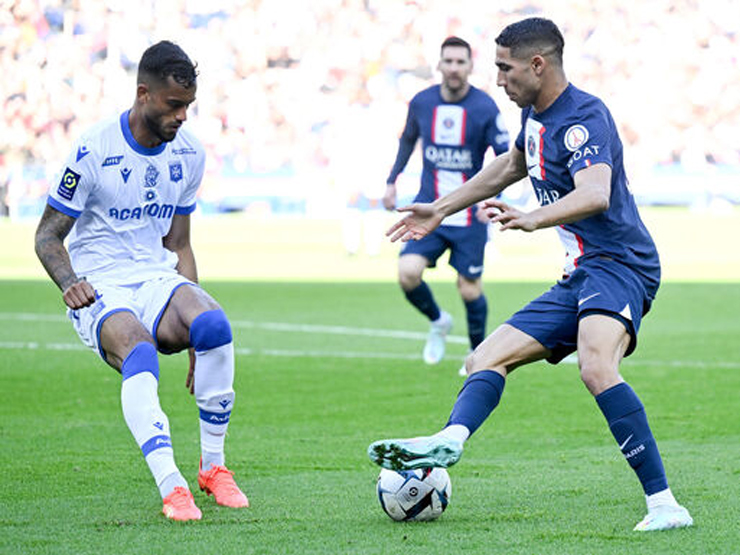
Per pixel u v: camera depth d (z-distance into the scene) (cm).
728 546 1114
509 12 8306
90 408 2170
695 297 4256
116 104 8581
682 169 8362
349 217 6569
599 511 1300
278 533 1188
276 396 2316
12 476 1537
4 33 8750
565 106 1250
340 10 8525
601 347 1210
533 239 7756
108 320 1322
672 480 1475
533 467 1600
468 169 2800
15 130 8775
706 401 2197
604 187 1185
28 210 8744
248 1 8631
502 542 1141
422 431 1923
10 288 4875
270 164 8500
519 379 2536
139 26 8681
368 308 4028
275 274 5384
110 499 1384
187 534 1183
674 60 8338
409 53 8381
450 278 5403
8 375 2602
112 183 1364
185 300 1351
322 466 1616
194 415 2111
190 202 1462
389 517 1253
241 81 8500
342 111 8362
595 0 8350
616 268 1255
